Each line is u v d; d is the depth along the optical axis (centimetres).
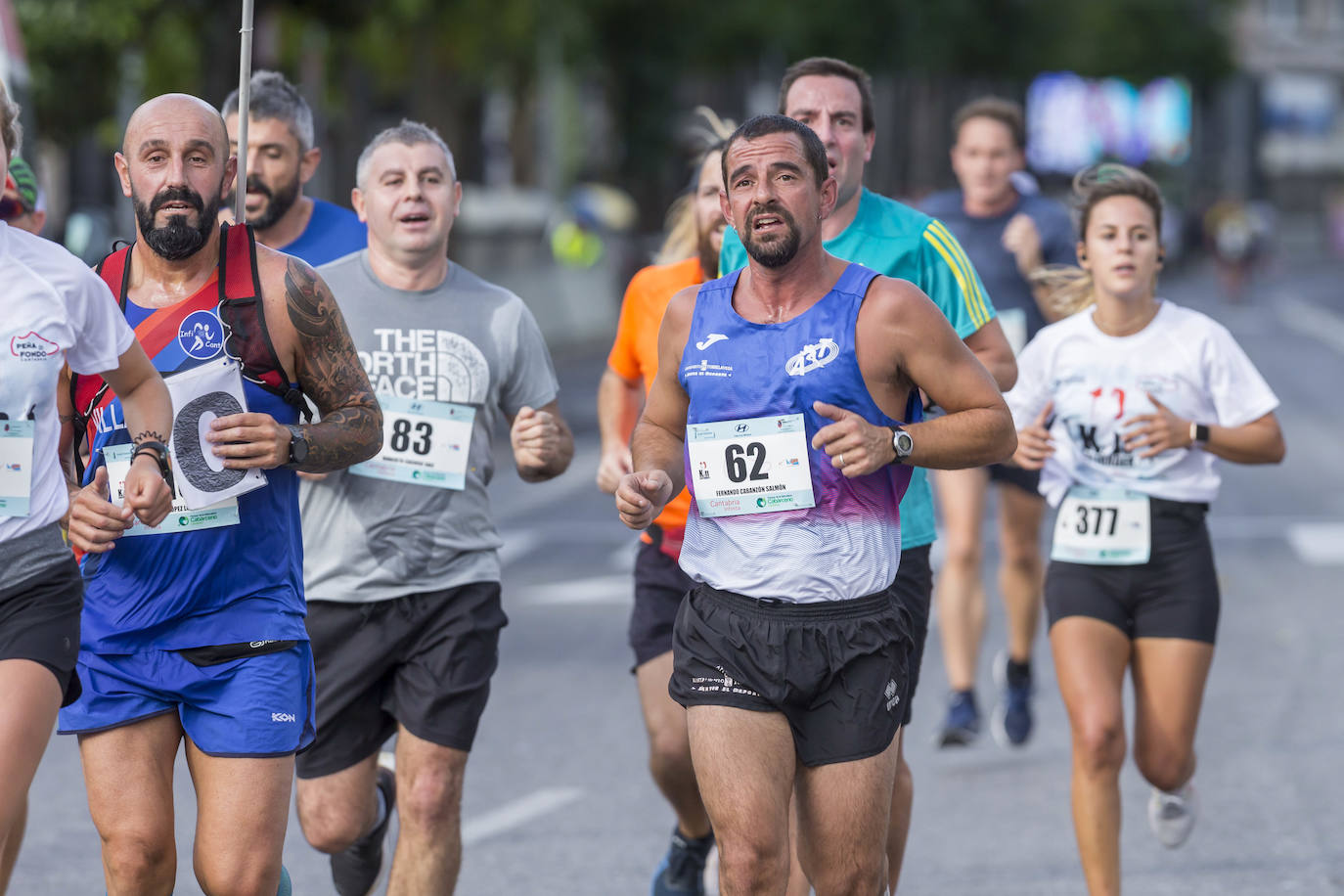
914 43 13925
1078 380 1830
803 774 1355
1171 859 1989
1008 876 1923
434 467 1706
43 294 1252
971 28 16062
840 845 1335
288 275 1396
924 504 1667
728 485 1352
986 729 2638
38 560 1250
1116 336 1838
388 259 1747
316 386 1419
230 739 1347
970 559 2434
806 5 12312
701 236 1920
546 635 3256
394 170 1722
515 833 2105
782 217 1309
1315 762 2377
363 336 1727
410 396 1719
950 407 1341
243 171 1415
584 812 2194
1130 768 2397
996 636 3275
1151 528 1780
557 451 1753
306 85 6191
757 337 1346
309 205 2008
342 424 1405
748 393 1344
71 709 1368
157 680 1359
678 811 1814
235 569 1380
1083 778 1686
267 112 1945
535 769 2391
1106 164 1842
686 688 1356
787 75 1742
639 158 11962
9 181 1864
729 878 1312
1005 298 2617
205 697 1362
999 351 1720
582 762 2425
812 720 1341
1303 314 13512
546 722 2641
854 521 1345
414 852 1642
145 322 1380
